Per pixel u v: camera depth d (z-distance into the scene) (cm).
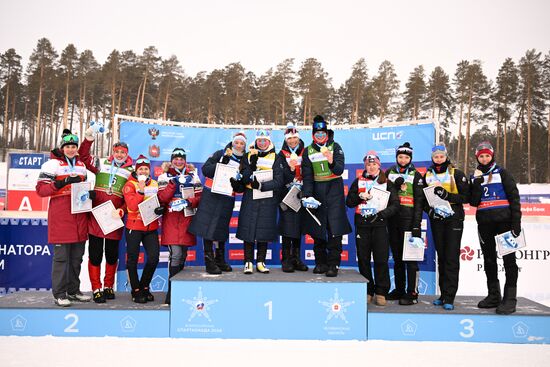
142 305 469
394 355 399
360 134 672
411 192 500
